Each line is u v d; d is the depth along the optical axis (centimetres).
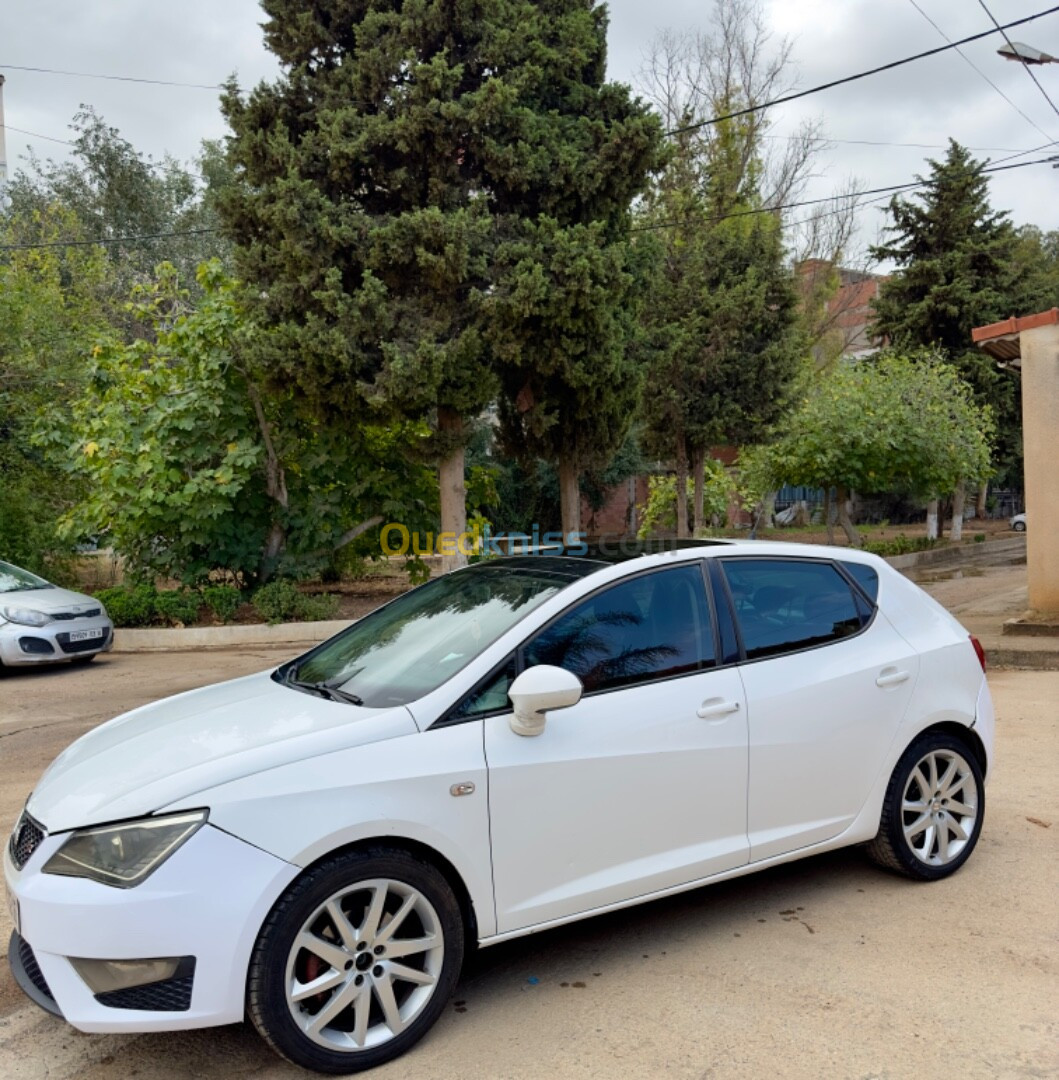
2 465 1596
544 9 1357
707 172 2281
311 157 1271
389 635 422
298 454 1436
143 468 1312
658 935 400
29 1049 332
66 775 344
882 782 429
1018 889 435
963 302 3114
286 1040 295
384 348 1197
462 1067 308
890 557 2266
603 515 3062
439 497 1551
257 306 1283
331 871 303
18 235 2439
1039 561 1134
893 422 2047
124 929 284
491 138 1238
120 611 1407
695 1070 302
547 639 366
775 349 1903
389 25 1265
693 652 392
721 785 382
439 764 324
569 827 347
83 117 2875
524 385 1386
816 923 406
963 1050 310
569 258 1212
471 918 333
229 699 402
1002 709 796
